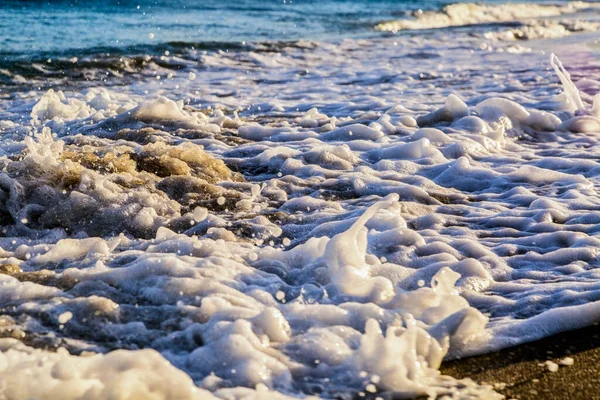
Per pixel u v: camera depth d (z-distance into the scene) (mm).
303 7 19422
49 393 2197
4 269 3223
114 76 10031
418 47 13781
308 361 2561
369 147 6035
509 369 2695
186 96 8602
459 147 5945
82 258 3500
